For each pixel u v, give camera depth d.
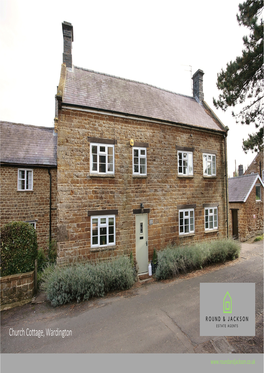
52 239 11.74
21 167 11.22
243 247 12.14
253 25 7.71
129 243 8.40
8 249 6.16
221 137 11.63
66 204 7.39
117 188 8.26
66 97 7.92
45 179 11.81
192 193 10.23
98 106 8.33
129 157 8.59
